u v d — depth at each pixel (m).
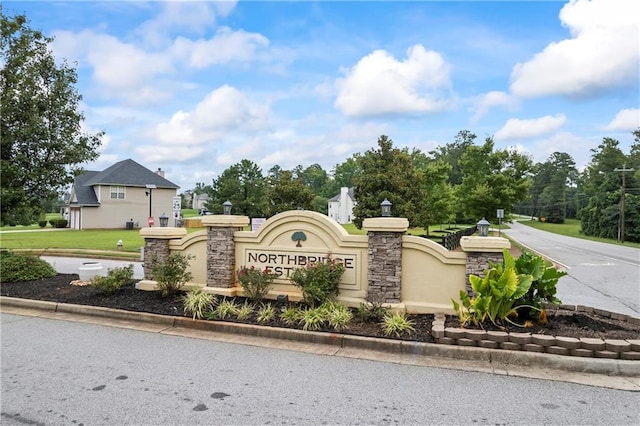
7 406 4.24
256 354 5.81
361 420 3.96
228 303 7.63
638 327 6.25
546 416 4.04
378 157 28.38
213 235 8.75
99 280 8.98
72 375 5.05
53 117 12.17
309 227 8.12
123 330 7.01
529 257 6.74
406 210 26.20
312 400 4.38
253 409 4.18
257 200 34.72
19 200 11.77
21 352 5.89
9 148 11.61
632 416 4.04
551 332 5.85
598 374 5.08
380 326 6.58
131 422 3.92
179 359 5.61
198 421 3.94
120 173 46.53
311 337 6.33
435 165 34.22
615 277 14.73
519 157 31.22
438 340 5.83
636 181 53.19
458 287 7.12
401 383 4.81
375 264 7.43
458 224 51.34
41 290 9.52
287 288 8.27
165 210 49.12
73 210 47.16
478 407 4.22
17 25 11.76
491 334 5.64
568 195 95.94
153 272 8.90
